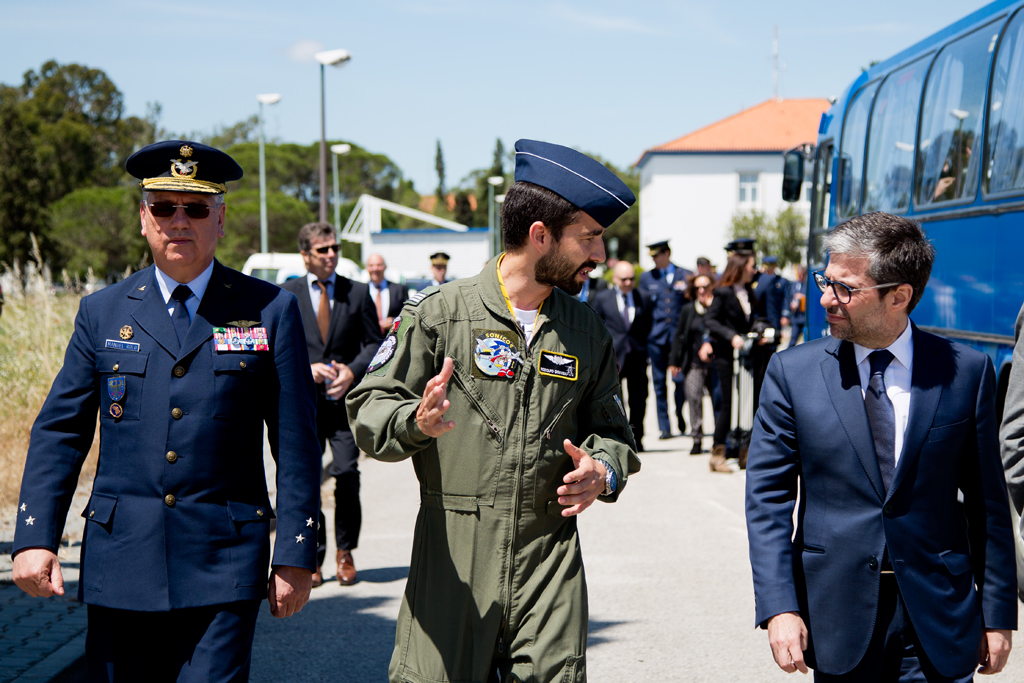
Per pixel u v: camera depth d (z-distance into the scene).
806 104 59.28
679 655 4.80
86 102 92.50
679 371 11.20
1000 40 6.32
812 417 2.62
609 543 7.06
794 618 2.57
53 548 2.68
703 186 56.72
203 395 2.73
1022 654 4.77
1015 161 5.92
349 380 5.85
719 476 9.64
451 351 2.54
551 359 2.57
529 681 2.46
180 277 2.83
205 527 2.69
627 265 11.05
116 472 2.72
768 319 9.88
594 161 2.53
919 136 7.68
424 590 2.55
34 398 9.38
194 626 2.68
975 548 2.60
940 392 2.55
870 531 2.54
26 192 62.97
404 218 97.62
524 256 2.54
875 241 2.54
